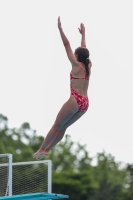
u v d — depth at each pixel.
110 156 106.19
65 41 22.86
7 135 108.12
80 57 22.88
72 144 107.56
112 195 87.44
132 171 100.62
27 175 33.84
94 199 86.19
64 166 104.69
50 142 23.70
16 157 98.31
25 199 24.30
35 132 108.81
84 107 22.97
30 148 100.25
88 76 23.05
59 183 85.56
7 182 31.14
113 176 101.31
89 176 87.38
